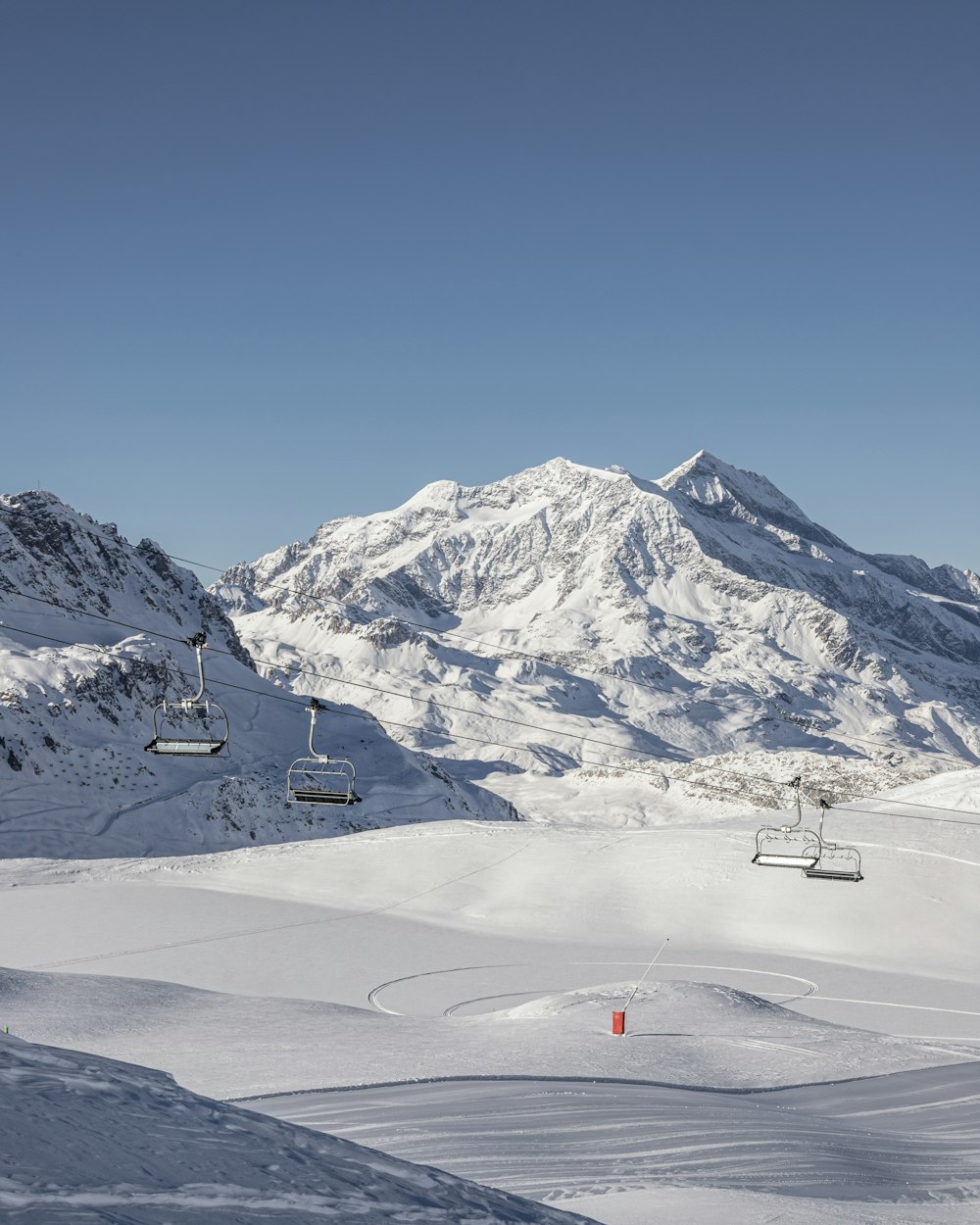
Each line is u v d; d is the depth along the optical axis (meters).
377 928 96.31
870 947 94.00
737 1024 46.56
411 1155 20.39
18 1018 46.81
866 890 104.62
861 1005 70.75
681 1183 18.11
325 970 78.88
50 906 102.75
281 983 74.56
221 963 80.81
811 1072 37.38
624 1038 42.47
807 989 76.25
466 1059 37.69
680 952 90.38
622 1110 26.47
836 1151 22.77
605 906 106.38
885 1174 20.95
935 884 105.12
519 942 93.12
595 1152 21.16
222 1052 39.66
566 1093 30.33
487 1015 51.41
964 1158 23.50
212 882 118.69
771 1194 17.55
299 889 115.00
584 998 51.69
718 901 105.56
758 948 93.88
